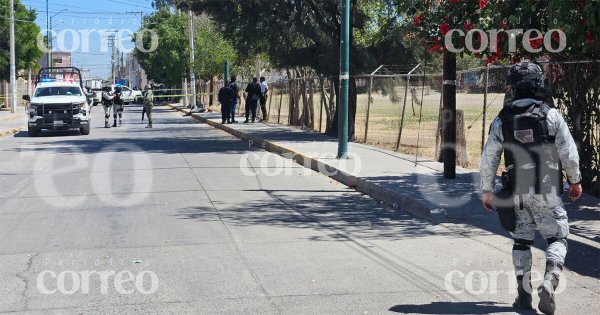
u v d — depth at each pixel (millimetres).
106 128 32062
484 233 9227
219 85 59625
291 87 30234
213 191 13023
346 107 16688
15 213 10812
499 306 6121
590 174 11242
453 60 12930
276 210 11102
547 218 5711
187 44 52812
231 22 22109
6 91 60750
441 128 16062
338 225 9898
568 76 11594
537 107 5648
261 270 7352
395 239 8938
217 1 21844
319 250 8289
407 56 21547
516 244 5977
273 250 8281
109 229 9531
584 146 11305
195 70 49438
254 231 9414
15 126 32781
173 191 12984
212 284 6828
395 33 20672
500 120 5738
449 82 12992
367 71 22078
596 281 6883
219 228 9586
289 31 21812
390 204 11656
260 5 21109
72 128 27438
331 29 21969
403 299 6344
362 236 9125
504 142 5715
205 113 44188
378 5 21656
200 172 15797
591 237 8445
